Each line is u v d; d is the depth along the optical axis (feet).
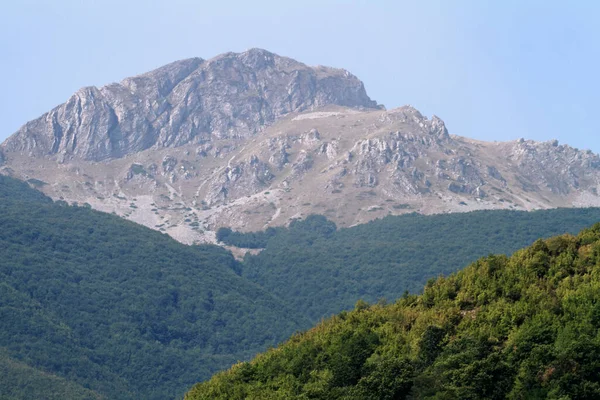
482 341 412.98
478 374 385.50
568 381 371.97
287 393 433.48
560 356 380.17
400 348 441.27
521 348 400.88
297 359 470.80
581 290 436.35
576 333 399.24
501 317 435.12
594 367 374.84
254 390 457.27
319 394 420.77
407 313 480.23
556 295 445.37
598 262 465.88
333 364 448.24
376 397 401.49
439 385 392.06
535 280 465.88
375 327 476.13
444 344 429.79
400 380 402.93
